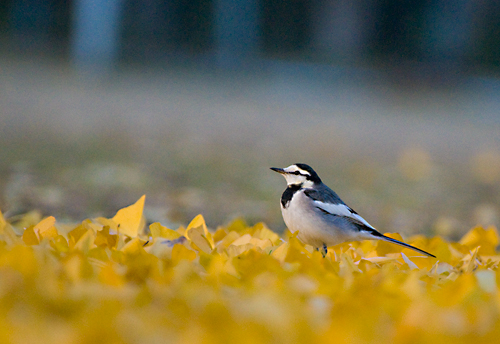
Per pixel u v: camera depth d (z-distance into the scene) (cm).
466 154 2331
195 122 2394
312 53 4869
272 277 439
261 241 602
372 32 4956
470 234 698
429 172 1856
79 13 3419
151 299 386
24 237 546
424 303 399
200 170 1563
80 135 1867
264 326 354
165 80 3538
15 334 321
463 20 4972
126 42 4262
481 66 4941
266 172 1644
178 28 4616
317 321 378
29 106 2275
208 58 4338
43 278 390
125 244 558
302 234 743
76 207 1121
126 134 1972
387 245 684
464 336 366
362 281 448
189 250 498
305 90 3900
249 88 3697
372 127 2827
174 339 335
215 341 336
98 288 391
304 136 2334
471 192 1684
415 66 4678
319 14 4916
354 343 348
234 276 462
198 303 377
